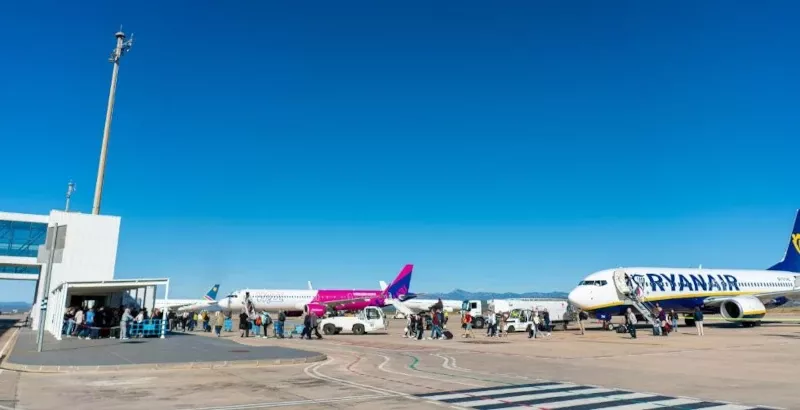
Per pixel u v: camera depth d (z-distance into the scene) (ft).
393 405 33.50
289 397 36.45
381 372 52.42
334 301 226.17
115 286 98.22
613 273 138.00
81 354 62.23
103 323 101.71
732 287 157.38
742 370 54.54
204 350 68.90
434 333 121.08
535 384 43.80
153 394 37.45
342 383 43.62
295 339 117.60
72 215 135.95
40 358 57.26
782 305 164.66
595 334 132.77
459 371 53.93
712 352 76.38
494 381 45.68
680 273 150.71
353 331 141.38
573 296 138.21
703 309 154.92
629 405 34.19
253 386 41.57
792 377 48.83
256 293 222.48
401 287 251.60
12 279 133.69
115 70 144.05
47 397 35.99
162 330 97.91
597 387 42.19
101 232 138.62
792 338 106.32
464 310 209.15
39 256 67.10
